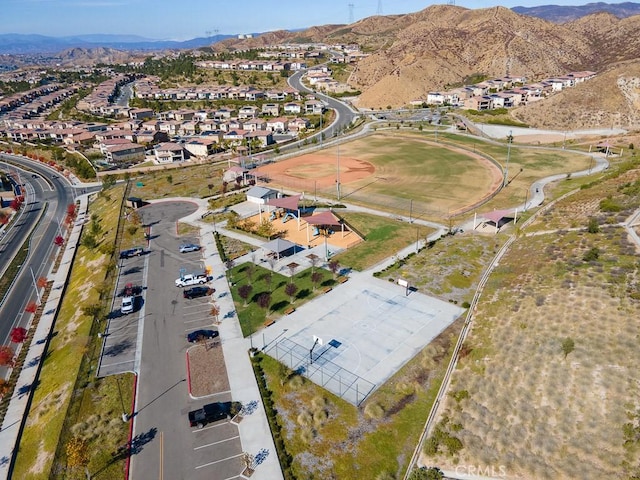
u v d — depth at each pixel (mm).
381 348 52875
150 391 47500
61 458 40125
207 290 66688
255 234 88500
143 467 38562
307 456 39156
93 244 89312
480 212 95875
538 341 47375
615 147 141500
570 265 58156
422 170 129750
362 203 105312
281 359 51688
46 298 76000
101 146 182500
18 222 118562
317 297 64500
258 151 168125
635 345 42844
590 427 37750
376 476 37062
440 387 46312
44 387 51438
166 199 114688
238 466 38375
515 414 40656
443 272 69875
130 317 61562
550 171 122625
